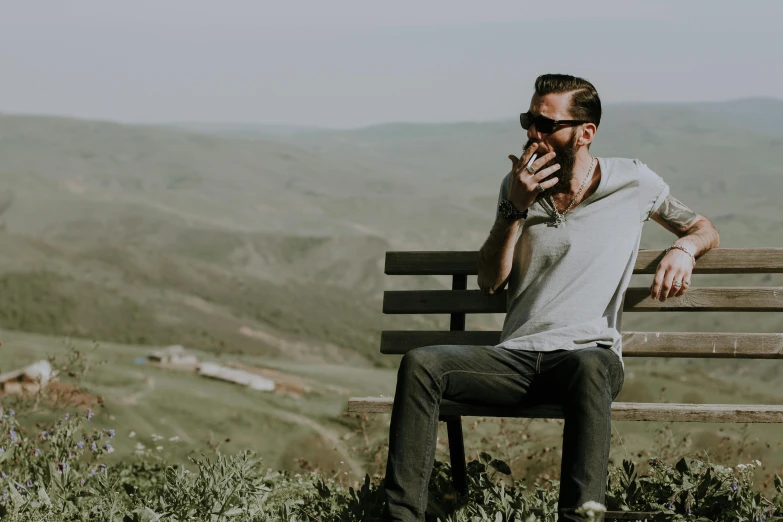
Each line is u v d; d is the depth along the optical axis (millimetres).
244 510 3725
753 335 4117
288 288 137375
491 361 3613
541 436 7477
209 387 47875
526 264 3842
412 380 3471
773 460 6711
